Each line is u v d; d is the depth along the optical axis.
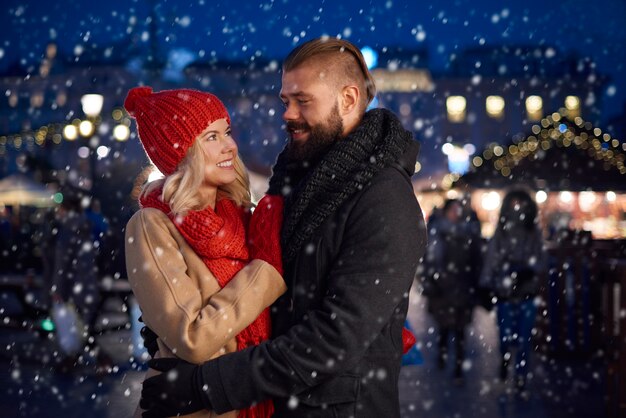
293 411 2.34
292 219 2.39
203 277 2.35
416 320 10.94
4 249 18.38
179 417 2.33
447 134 57.59
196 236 2.34
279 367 2.23
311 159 2.52
